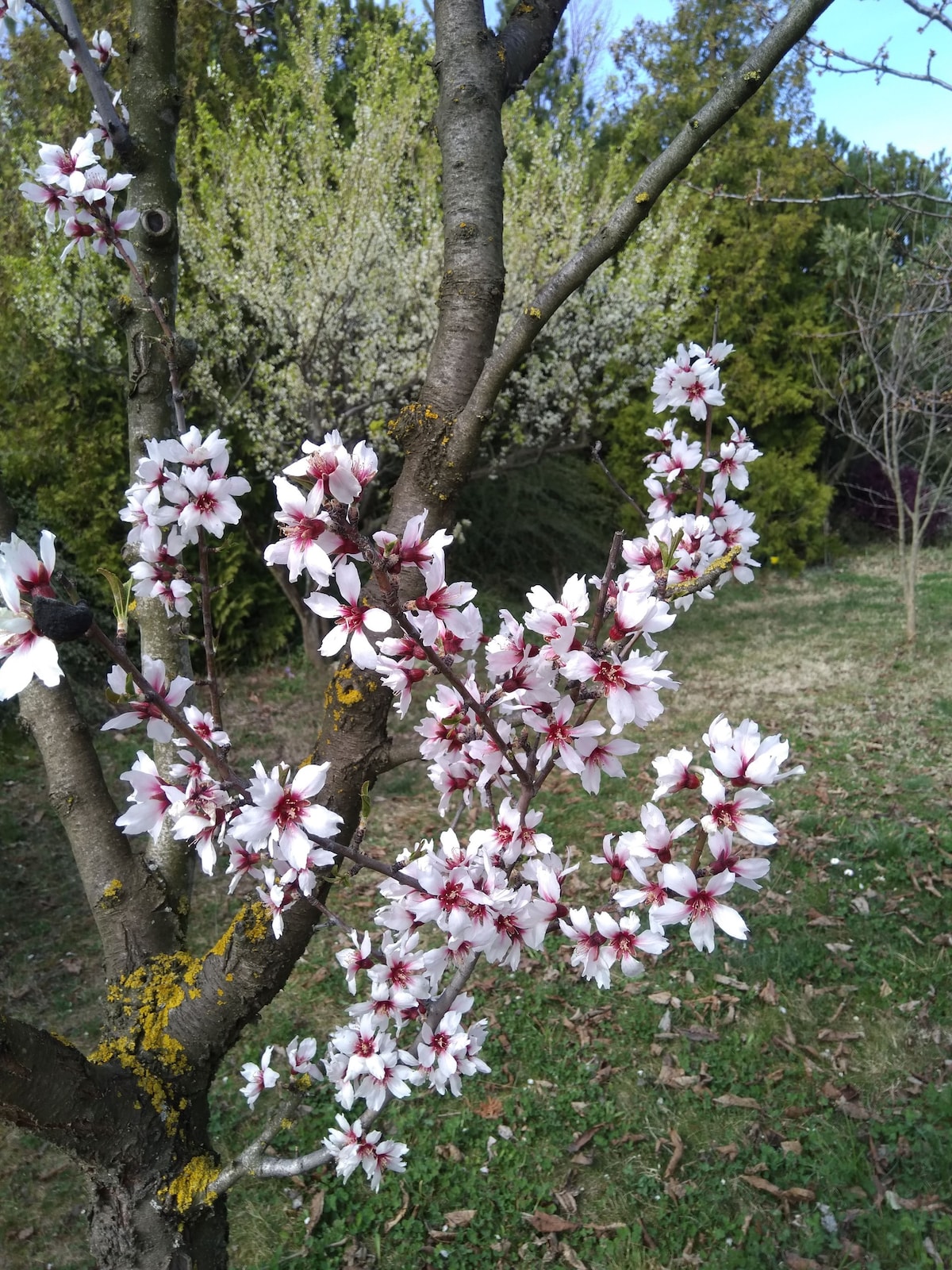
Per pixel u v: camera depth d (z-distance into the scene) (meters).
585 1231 2.59
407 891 1.29
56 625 0.84
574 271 1.20
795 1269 2.40
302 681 7.23
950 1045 3.12
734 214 10.77
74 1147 1.36
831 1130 2.83
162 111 1.58
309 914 1.34
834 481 12.59
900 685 6.55
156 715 1.16
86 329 6.04
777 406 11.09
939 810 4.61
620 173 7.60
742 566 1.74
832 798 4.85
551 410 8.17
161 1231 1.43
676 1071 3.12
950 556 11.96
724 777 1.09
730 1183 2.69
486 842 1.26
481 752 1.24
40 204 1.47
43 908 4.39
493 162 1.34
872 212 11.38
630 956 1.24
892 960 3.54
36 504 6.84
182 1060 1.43
